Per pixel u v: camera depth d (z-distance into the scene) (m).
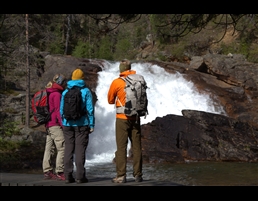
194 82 31.20
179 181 15.12
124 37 58.28
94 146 24.12
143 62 33.94
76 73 6.82
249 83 31.25
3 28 18.95
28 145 20.25
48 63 31.69
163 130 22.03
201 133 21.95
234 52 39.28
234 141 22.11
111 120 27.28
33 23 27.55
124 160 6.62
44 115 7.34
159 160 20.09
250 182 14.85
